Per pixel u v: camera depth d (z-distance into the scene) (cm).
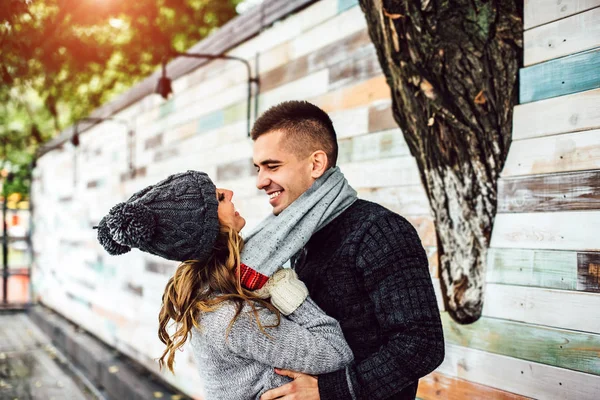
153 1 518
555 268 186
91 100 907
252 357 138
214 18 938
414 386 153
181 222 136
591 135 176
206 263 144
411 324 134
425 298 137
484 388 209
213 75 418
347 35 281
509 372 200
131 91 562
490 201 206
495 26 198
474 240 212
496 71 200
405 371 133
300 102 162
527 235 194
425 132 222
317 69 304
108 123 636
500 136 201
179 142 471
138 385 468
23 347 723
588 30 177
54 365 635
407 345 133
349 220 152
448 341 224
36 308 933
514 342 198
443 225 223
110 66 771
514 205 199
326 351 136
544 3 188
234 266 141
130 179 575
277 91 340
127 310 567
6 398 510
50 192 919
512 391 199
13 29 290
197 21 907
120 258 590
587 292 177
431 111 216
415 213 240
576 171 180
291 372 137
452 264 221
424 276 140
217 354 141
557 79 185
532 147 192
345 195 155
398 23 217
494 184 204
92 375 576
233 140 391
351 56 278
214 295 142
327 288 149
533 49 192
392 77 233
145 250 139
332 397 135
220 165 407
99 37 581
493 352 205
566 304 182
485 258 209
